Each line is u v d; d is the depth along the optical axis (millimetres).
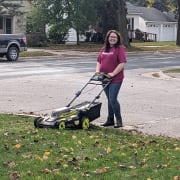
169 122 10969
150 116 11672
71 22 45562
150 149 7867
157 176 6285
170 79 21016
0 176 6168
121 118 10359
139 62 31422
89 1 45531
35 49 41188
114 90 9953
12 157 7105
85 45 49125
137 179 6137
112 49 9953
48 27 50094
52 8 45125
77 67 26031
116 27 54500
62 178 6094
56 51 40156
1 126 9695
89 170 6496
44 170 6418
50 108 12539
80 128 9594
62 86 17188
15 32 50938
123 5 46281
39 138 8414
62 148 7688
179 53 44812
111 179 6109
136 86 17859
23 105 12977
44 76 20703
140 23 76562
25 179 6031
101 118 11188
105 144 8117
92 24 48250
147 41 69375
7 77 20078
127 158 7188
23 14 47062
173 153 7617
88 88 16703
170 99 14609
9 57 30359
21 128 9461
